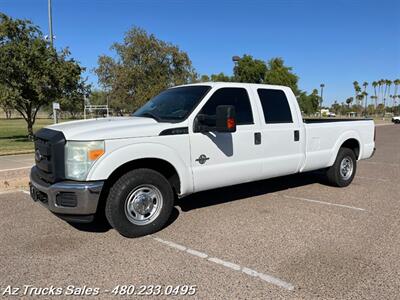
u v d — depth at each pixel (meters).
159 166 5.07
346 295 3.28
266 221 5.34
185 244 4.48
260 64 39.78
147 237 4.72
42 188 4.46
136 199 4.65
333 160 7.18
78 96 18.91
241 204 6.27
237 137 5.48
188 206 6.16
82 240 4.64
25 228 5.11
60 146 4.33
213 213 5.75
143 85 25.83
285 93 6.32
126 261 4.01
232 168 5.44
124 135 4.46
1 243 4.55
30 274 3.72
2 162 10.05
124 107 27.38
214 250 4.29
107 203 4.56
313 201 6.48
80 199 4.20
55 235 4.83
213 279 3.59
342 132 7.29
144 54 26.09
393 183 8.14
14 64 16.58
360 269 3.78
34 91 17.34
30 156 11.46
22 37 17.55
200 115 5.09
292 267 3.84
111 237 4.74
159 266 3.88
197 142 5.05
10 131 27.00
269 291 3.35
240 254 4.17
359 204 6.29
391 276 3.63
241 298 3.24
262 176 5.90
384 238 4.64
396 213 5.75
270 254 4.16
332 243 4.48
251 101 5.77
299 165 6.46
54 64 17.59
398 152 14.89
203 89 5.42
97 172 4.27
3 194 7.20
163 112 5.36
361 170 10.14
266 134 5.85
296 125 6.33
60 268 3.85
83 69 18.94
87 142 4.26
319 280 3.55
